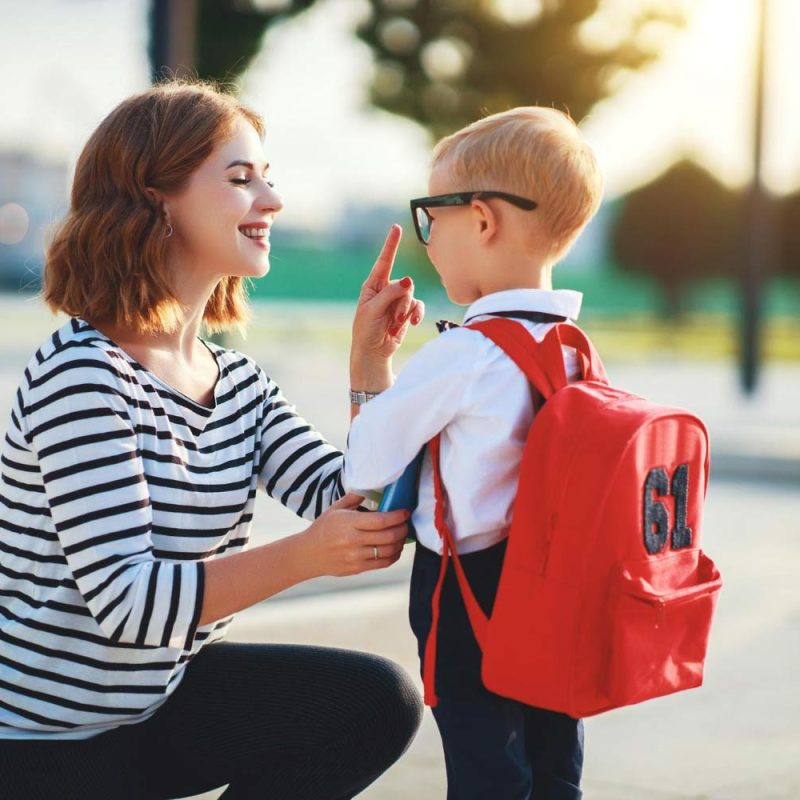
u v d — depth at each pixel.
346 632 4.01
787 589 5.28
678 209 35.91
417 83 13.72
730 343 27.30
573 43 13.47
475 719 1.89
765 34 14.43
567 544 1.72
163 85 2.18
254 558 1.89
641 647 1.73
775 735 3.44
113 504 1.85
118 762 2.01
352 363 2.23
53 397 1.87
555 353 1.88
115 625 1.83
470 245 2.01
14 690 1.92
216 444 2.08
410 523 1.99
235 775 2.15
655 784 3.06
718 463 9.84
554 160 1.95
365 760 2.08
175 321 2.03
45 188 27.38
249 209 2.08
